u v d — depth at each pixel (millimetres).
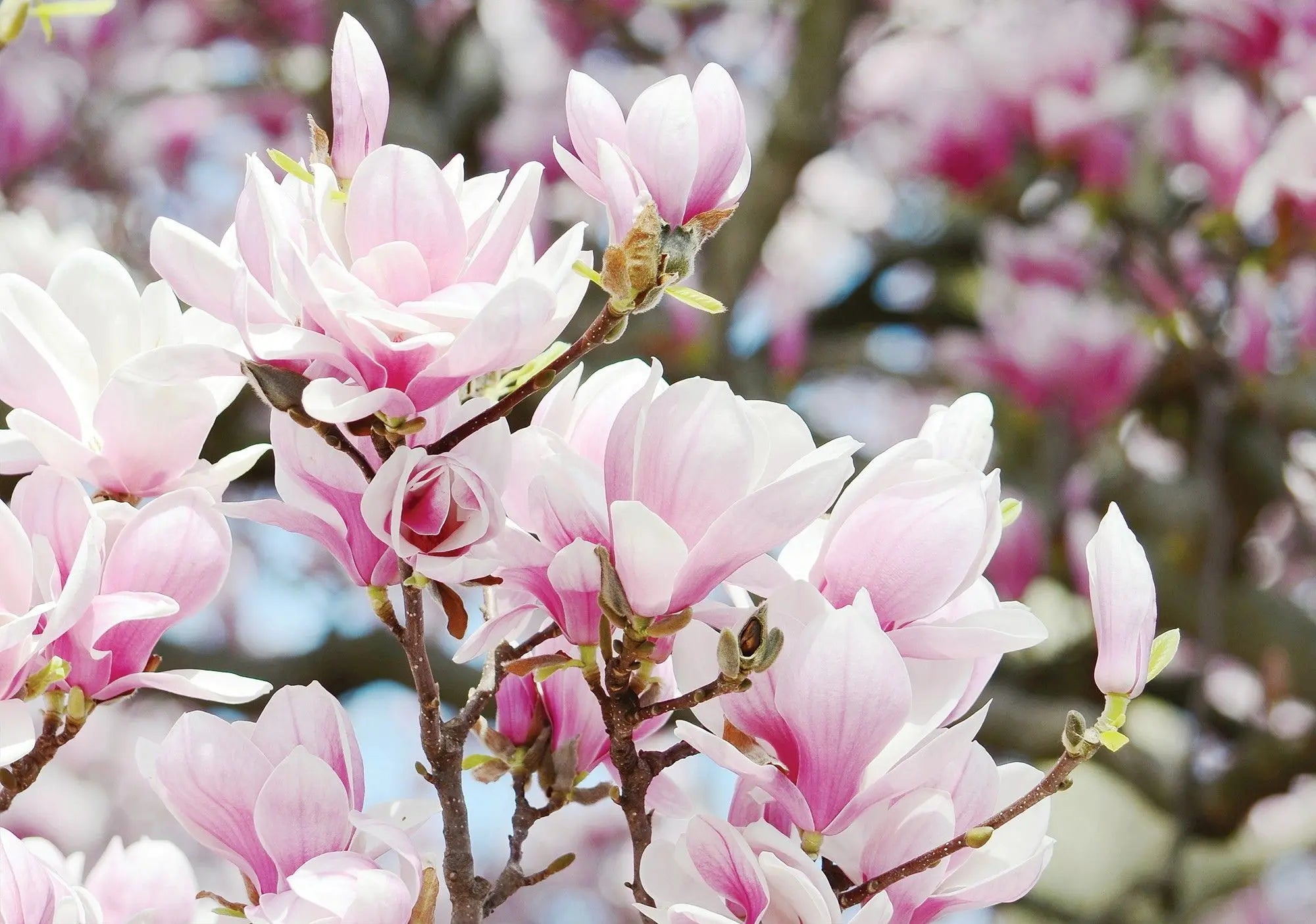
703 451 1602
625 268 1612
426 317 1591
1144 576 1627
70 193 5355
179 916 1762
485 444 1630
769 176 3895
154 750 1674
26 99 5199
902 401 6125
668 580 1600
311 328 1606
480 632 1647
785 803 1629
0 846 1643
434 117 4324
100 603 1658
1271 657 3711
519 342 1586
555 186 4613
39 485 1662
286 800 1640
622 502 1584
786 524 1596
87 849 5348
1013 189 4402
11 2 1660
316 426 1614
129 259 5035
